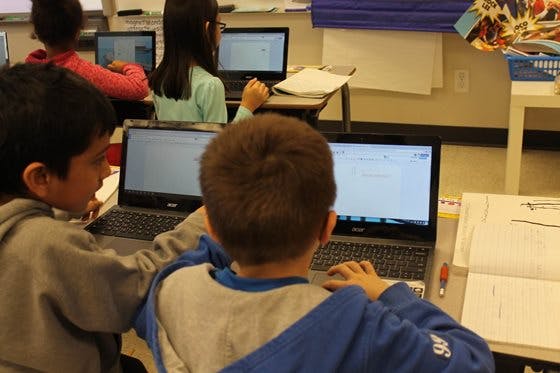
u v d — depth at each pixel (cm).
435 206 128
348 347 65
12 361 87
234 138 72
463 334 78
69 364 90
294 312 67
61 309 86
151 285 88
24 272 84
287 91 275
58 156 87
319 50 411
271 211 68
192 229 108
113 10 448
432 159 128
